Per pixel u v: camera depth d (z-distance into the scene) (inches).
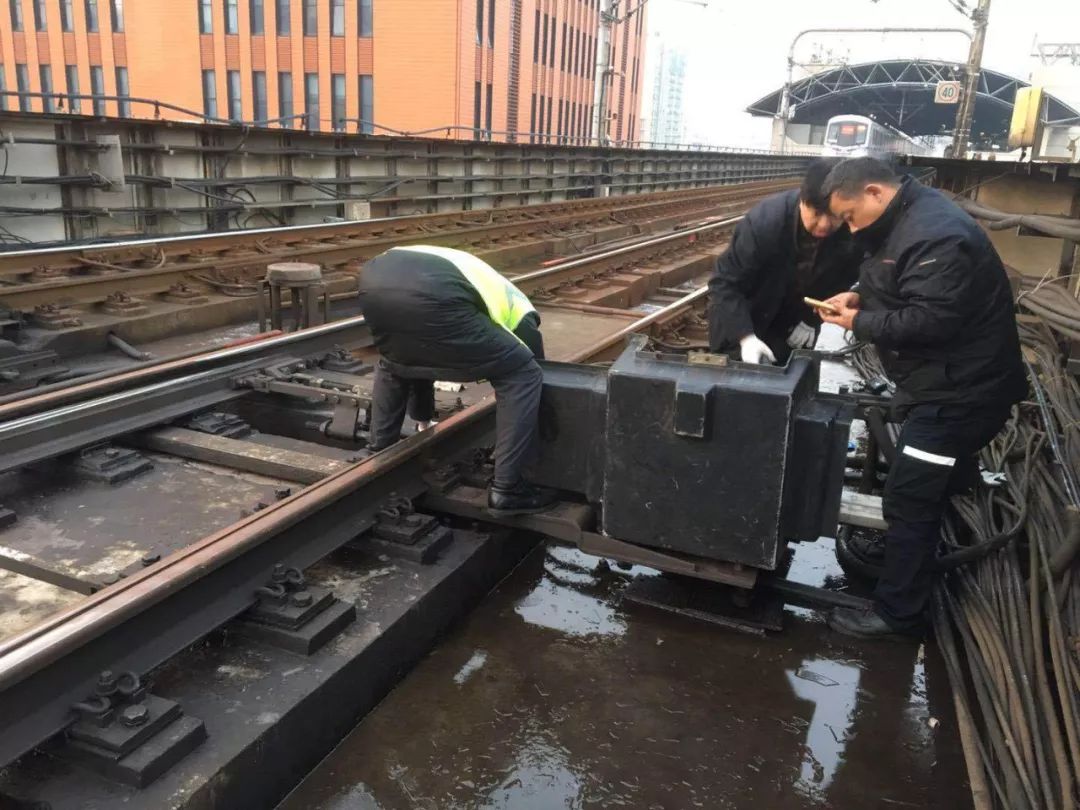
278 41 1384.1
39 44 1656.0
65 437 155.1
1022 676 111.5
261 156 497.4
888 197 112.4
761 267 138.6
